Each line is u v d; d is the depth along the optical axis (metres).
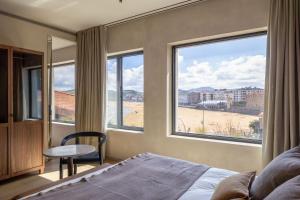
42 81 3.61
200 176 1.84
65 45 4.94
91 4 3.29
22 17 3.73
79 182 1.70
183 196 1.49
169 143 3.54
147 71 3.77
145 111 3.80
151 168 2.02
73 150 2.81
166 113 3.58
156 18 3.65
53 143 5.42
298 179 1.01
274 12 2.60
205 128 3.44
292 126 2.44
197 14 3.25
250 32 2.97
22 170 3.31
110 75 4.46
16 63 3.31
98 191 1.55
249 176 1.46
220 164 3.08
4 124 3.11
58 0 3.15
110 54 4.32
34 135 3.47
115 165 2.10
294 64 2.47
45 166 3.89
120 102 4.33
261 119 2.97
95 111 4.26
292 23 2.47
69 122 5.34
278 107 2.53
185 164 2.13
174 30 3.46
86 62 4.40
